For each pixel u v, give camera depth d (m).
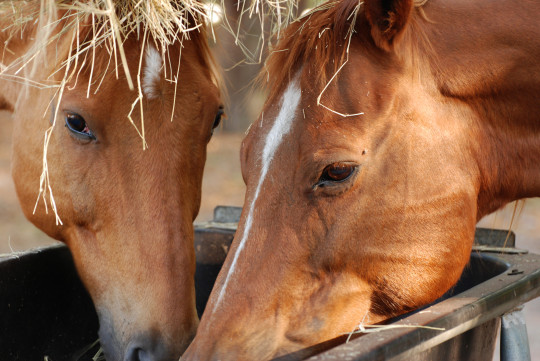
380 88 1.74
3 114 12.74
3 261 2.12
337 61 1.74
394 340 1.38
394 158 1.75
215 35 2.55
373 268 1.79
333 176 1.71
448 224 1.83
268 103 1.80
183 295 2.12
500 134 1.96
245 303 1.71
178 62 2.25
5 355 2.14
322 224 1.73
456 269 1.89
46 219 2.42
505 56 1.88
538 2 1.90
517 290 1.84
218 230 2.82
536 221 7.10
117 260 2.19
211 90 2.31
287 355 1.72
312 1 2.35
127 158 2.16
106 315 2.24
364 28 1.77
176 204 2.17
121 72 2.15
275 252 1.73
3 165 9.22
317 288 1.76
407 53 1.78
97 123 2.14
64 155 2.23
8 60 2.63
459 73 1.85
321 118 1.70
